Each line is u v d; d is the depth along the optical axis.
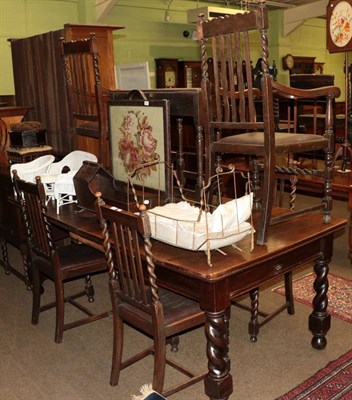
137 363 2.55
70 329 2.95
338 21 4.00
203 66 2.23
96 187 2.64
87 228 2.46
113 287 2.21
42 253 2.78
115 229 2.03
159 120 2.49
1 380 2.45
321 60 11.02
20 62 4.52
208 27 2.12
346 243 4.36
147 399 1.83
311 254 2.40
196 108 2.53
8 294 3.54
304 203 5.74
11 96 4.97
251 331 2.70
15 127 3.84
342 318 2.93
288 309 3.01
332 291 3.30
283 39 9.73
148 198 2.59
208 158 2.31
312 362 2.49
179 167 2.87
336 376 2.34
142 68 3.62
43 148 3.89
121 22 7.61
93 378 2.44
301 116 4.52
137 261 1.98
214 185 2.63
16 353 2.70
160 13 8.05
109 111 2.85
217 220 1.86
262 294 3.30
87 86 3.24
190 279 1.99
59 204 2.88
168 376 2.43
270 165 2.02
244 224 1.98
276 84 1.98
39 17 6.58
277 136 2.23
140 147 2.65
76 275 2.76
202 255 2.02
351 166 4.02
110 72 3.93
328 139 2.27
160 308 1.99
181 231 1.89
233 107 2.15
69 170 3.22
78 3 6.89
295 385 2.29
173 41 8.33
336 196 3.84
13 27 6.38
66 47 3.26
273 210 2.59
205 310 1.95
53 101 4.12
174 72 8.11
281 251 2.06
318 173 2.36
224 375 2.01
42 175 2.99
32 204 2.69
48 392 2.33
